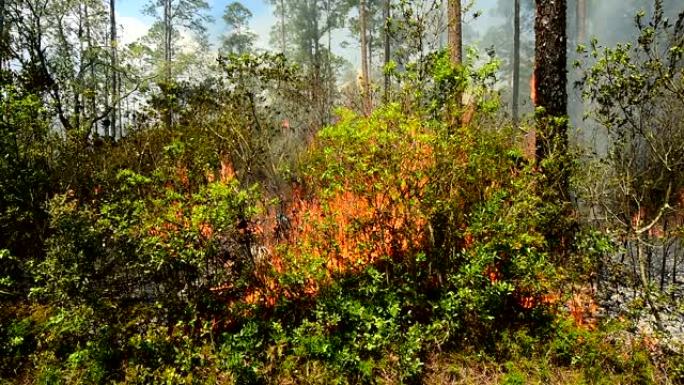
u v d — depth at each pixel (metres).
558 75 4.87
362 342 3.59
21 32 8.23
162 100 6.82
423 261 3.95
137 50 9.38
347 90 5.80
